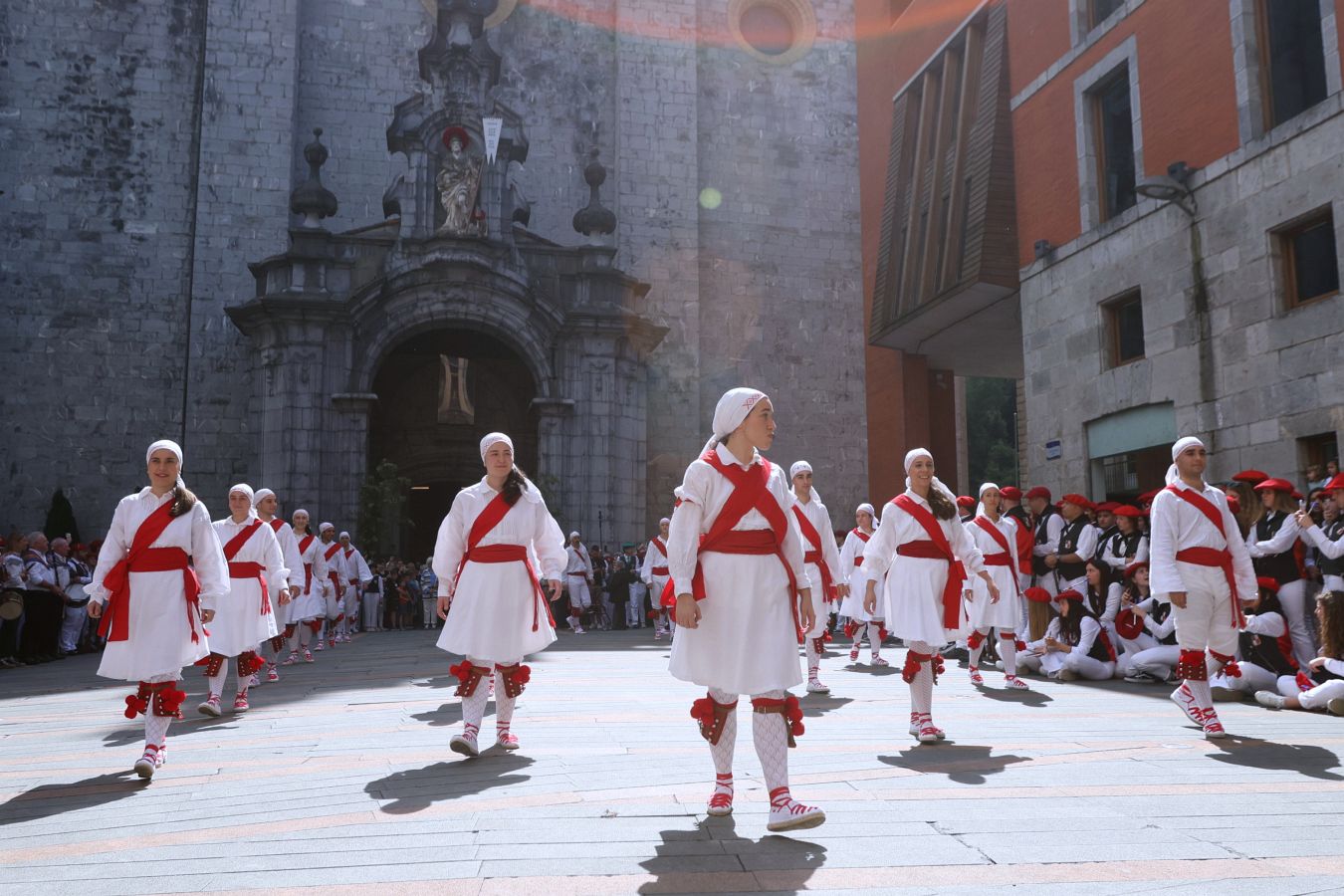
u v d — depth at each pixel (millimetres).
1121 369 15797
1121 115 16562
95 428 27203
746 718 7367
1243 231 13445
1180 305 14539
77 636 16688
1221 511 6613
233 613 8578
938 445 27016
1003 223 19172
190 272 28203
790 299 32500
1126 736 6637
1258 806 4535
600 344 26078
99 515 26875
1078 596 10312
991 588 7016
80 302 27562
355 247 25281
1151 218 15172
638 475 26484
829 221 33250
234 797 5094
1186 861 3656
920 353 26156
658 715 7797
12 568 13898
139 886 3551
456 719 7773
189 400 27219
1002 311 21562
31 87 27969
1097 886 3359
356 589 20469
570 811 4504
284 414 23859
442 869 3635
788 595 4340
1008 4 19438
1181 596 6402
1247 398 13320
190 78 29031
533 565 6418
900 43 26031
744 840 3980
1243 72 13461
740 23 33781
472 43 26500
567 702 8656
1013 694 9180
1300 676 8055
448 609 6254
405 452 29484
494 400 30250
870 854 3758
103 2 28672
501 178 26328
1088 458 16672
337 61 30031
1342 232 11977
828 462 31969
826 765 5633
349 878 3551
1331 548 8273
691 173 31484
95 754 6680
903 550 6848
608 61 32094
